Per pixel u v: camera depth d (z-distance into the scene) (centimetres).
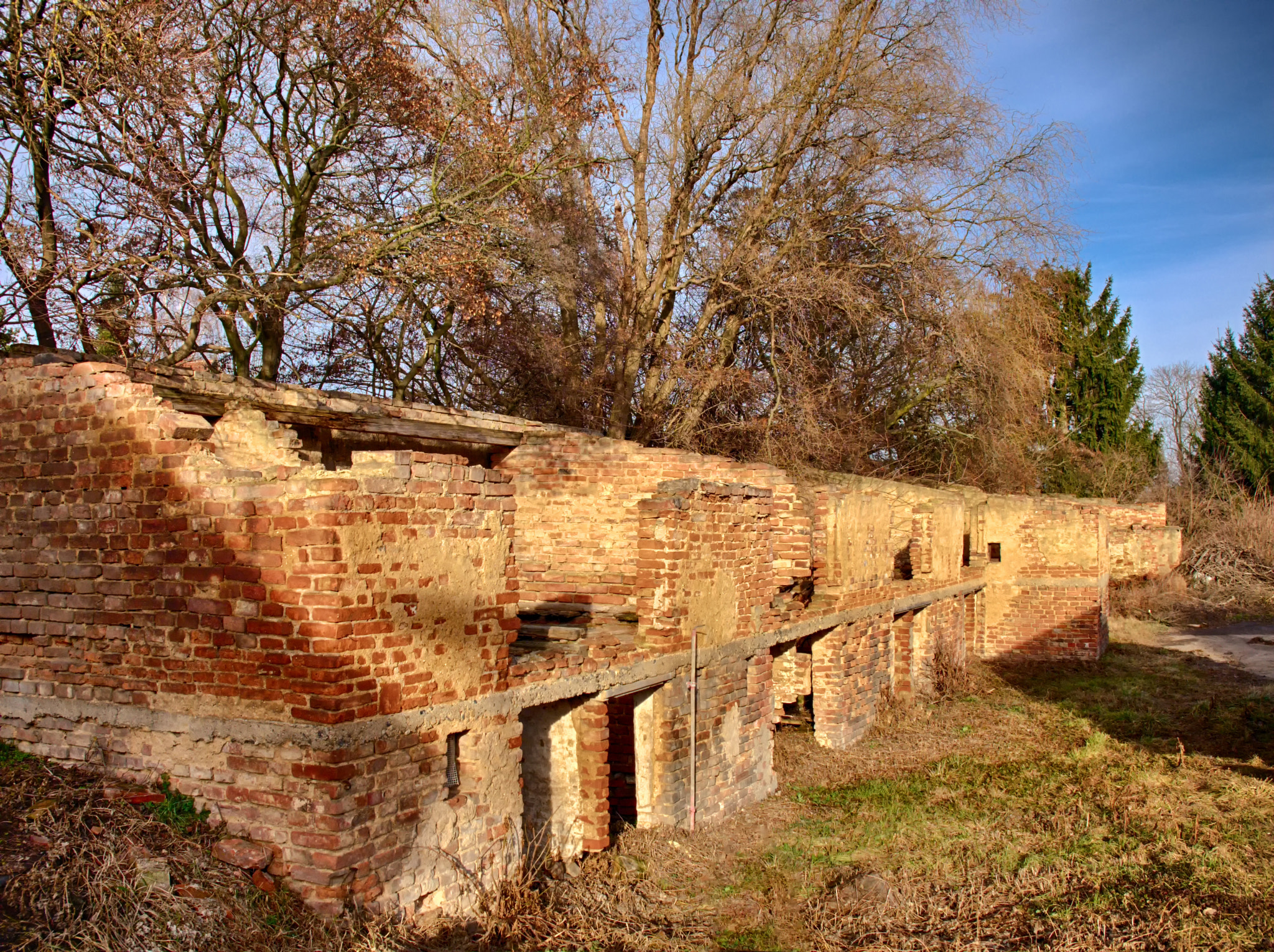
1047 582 2148
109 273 1146
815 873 845
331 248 1434
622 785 1006
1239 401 4138
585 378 2131
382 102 1593
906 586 1579
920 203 2000
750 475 1177
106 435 622
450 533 628
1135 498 3919
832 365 2328
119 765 615
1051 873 831
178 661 590
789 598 1168
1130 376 4059
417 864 595
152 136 1212
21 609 650
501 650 672
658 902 764
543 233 1817
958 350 2031
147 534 603
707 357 2097
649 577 894
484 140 1576
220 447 649
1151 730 1418
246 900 533
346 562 547
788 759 1226
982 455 2498
